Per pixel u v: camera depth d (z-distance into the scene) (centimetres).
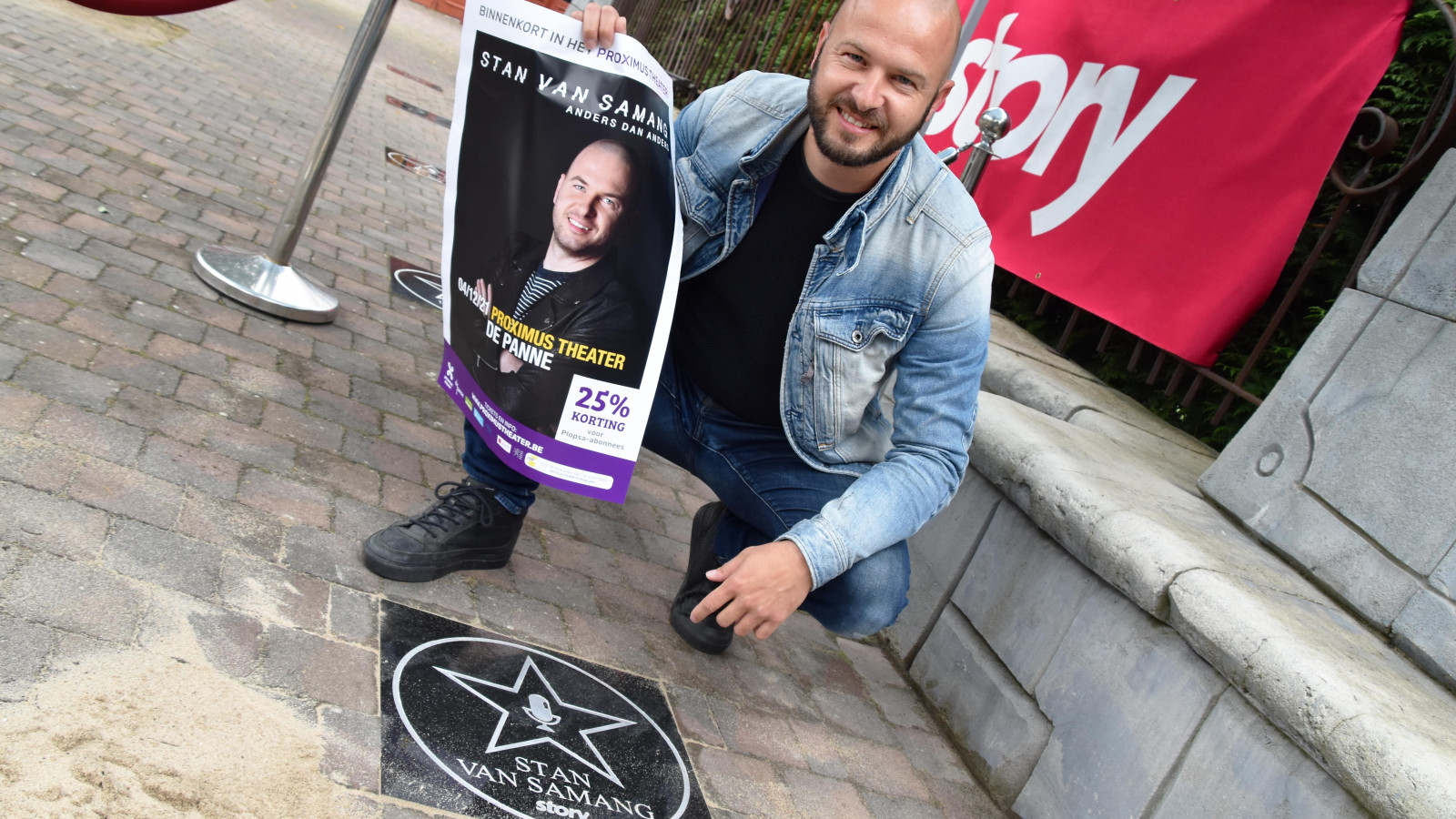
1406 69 342
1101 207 395
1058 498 254
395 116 810
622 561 282
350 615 201
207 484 218
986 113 346
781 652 276
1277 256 332
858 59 189
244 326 305
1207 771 205
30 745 139
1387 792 170
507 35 209
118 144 423
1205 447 365
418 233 502
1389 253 256
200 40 749
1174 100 372
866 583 222
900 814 228
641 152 211
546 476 220
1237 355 373
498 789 176
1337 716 181
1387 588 230
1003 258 440
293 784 155
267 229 400
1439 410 231
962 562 292
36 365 232
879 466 213
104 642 163
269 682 173
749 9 777
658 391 244
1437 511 224
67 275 283
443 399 321
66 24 600
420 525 223
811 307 216
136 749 147
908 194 211
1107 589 243
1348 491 245
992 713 261
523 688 206
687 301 236
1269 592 225
